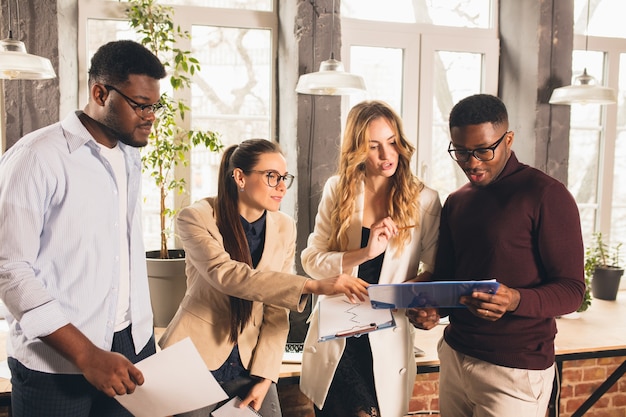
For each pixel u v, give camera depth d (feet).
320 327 6.07
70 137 4.90
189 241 6.14
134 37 9.69
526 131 10.84
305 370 6.91
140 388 4.98
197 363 5.03
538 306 5.57
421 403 10.61
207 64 10.02
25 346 4.90
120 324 5.35
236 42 10.11
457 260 6.34
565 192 5.79
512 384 5.87
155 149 9.25
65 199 4.82
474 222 6.06
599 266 11.33
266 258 6.37
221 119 10.17
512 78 11.13
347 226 6.77
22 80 8.53
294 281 5.88
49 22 8.54
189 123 9.97
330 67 8.38
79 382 5.02
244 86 10.21
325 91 8.60
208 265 5.98
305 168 9.50
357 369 6.68
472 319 6.12
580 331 9.03
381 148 6.53
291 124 9.63
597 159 12.04
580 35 11.62
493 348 5.94
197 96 10.03
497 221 5.88
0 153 9.21
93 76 4.94
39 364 4.87
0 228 4.55
